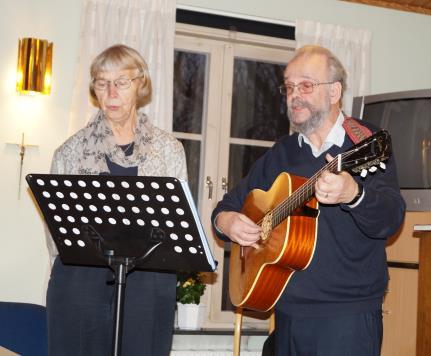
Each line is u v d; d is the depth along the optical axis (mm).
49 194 1977
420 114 3639
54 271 2232
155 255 1981
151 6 4098
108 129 2332
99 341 2195
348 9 4633
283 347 2193
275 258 2121
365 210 1826
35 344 2893
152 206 1882
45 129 3930
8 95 3883
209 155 4375
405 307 3436
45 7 3984
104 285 2189
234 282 2471
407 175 3623
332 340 2055
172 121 4152
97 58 2318
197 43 4410
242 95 4527
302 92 2178
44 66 3822
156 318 2203
